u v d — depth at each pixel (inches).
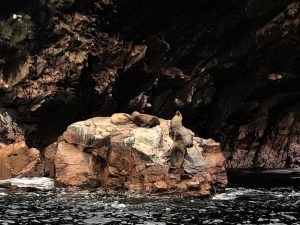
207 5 1144.8
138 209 567.8
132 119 781.9
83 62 1047.0
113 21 1102.4
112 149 705.0
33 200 631.2
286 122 1250.6
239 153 1259.2
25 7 1026.1
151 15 1131.9
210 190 676.7
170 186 660.1
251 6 1131.9
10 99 1025.5
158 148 699.4
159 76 1186.6
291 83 1238.3
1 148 850.8
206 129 1284.4
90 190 701.9
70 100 1056.8
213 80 1227.9
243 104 1258.6
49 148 828.0
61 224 490.0
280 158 1219.2
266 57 1202.6
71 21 1044.5
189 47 1185.4
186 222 499.5
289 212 558.3
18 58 1026.1
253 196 687.1
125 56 1141.7
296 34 1160.8
